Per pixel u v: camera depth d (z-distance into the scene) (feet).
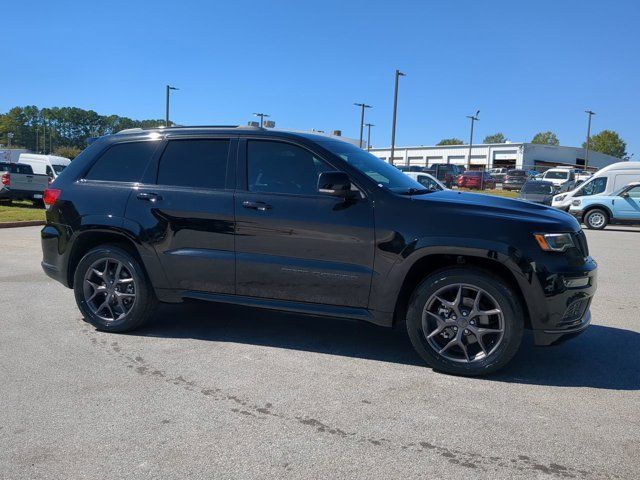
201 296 16.33
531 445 10.55
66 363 14.67
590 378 14.03
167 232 16.31
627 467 9.82
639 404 12.50
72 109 467.11
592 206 64.69
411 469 9.67
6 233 43.32
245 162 16.11
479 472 9.61
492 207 14.30
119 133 18.02
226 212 15.71
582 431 11.14
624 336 17.85
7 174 67.15
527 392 13.07
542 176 139.74
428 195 15.30
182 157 16.88
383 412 11.89
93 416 11.63
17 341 16.43
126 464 9.80
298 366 14.58
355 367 14.56
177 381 13.50
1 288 23.34
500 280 13.56
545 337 13.57
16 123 457.68
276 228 15.19
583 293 13.75
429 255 14.07
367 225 14.40
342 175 14.12
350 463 9.86
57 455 10.11
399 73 119.03
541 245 13.35
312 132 18.12
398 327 18.17
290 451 10.25
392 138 121.08
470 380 13.78
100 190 17.33
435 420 11.54
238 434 10.89
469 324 13.84
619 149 386.93
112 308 17.37
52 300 21.36
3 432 10.95
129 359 15.01
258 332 17.53
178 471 9.59
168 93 119.96
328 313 14.94
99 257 17.13
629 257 37.93
